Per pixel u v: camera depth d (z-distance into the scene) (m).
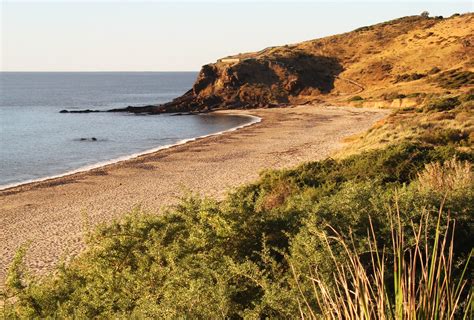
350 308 2.40
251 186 17.44
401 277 2.32
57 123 86.75
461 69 95.69
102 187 32.72
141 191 30.84
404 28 147.00
